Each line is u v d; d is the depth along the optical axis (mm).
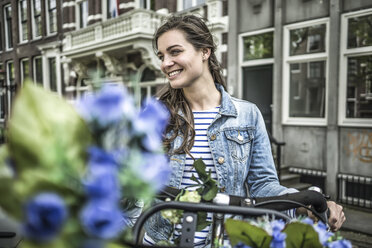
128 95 479
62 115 466
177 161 1229
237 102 1294
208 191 853
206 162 1225
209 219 1123
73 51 8953
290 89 5480
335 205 958
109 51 8062
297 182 5242
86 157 457
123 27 7562
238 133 1230
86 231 413
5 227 1351
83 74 9383
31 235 392
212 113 1269
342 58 4762
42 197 377
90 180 403
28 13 10242
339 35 4742
